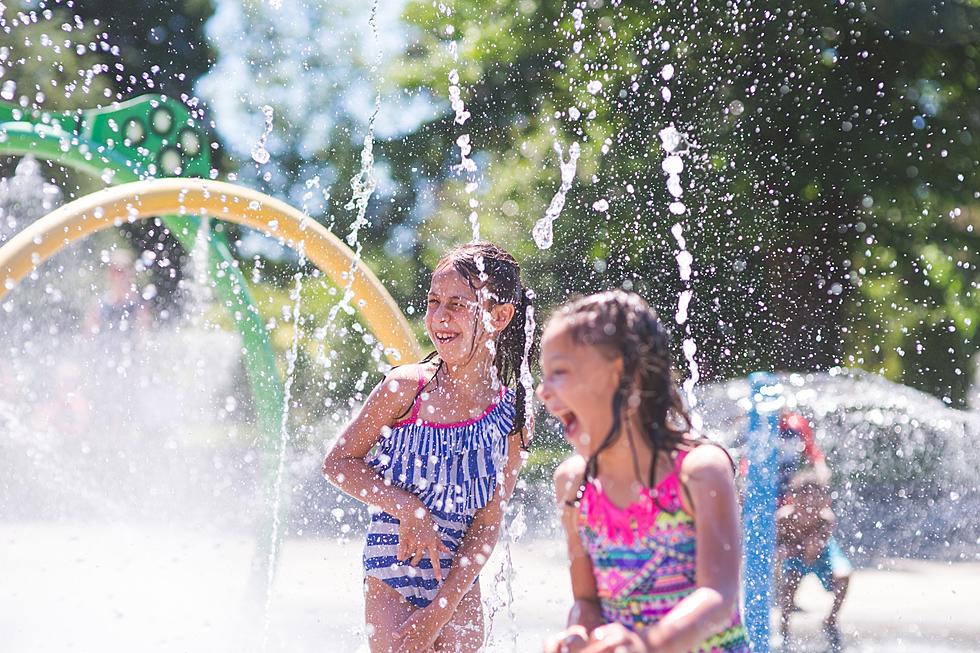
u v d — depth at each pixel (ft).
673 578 6.81
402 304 44.16
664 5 37.01
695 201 35.91
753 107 36.27
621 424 6.75
